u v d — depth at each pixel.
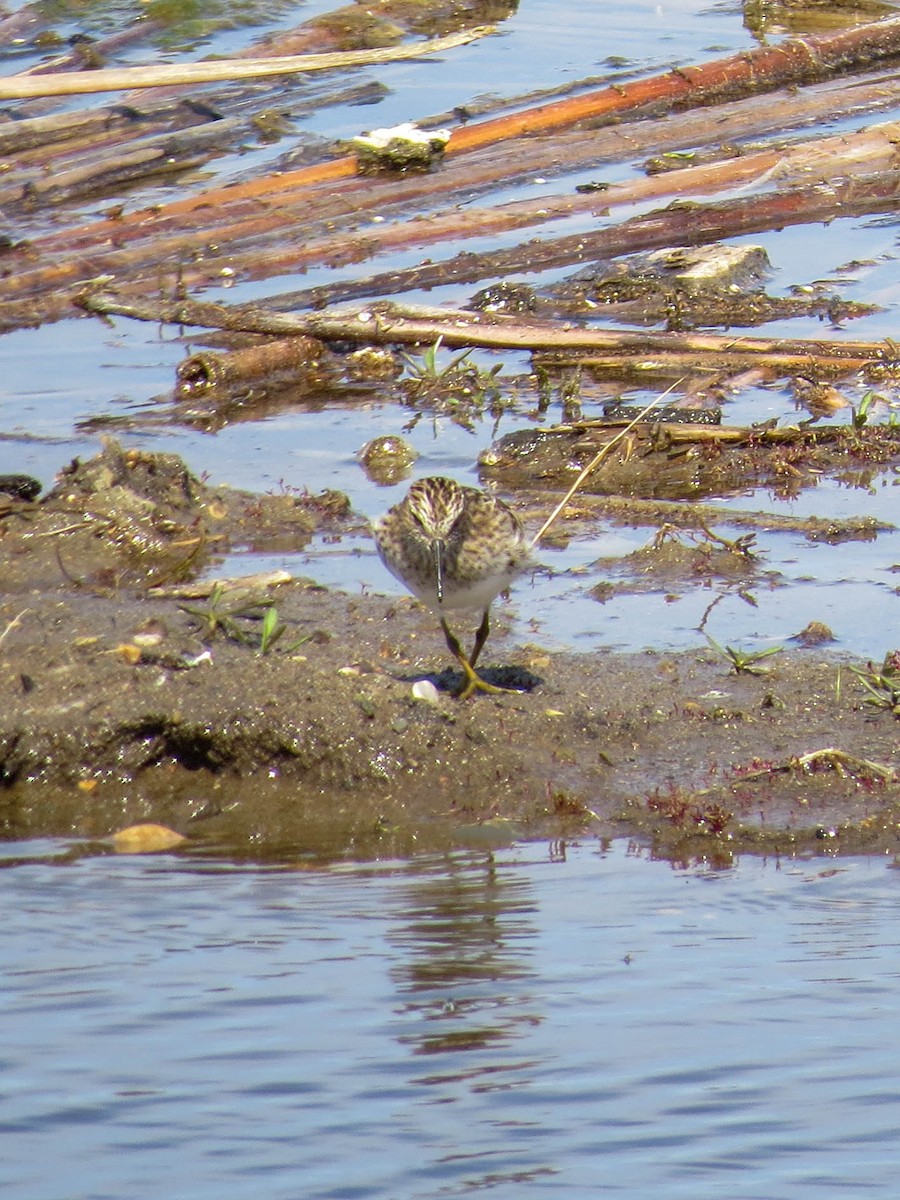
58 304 20.80
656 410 17.00
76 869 10.09
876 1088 7.55
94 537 14.39
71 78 11.22
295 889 9.75
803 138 24.88
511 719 11.43
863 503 15.33
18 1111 7.48
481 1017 8.12
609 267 21.08
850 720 11.48
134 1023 8.13
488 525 11.49
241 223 22.56
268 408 18.14
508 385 18.47
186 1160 7.10
